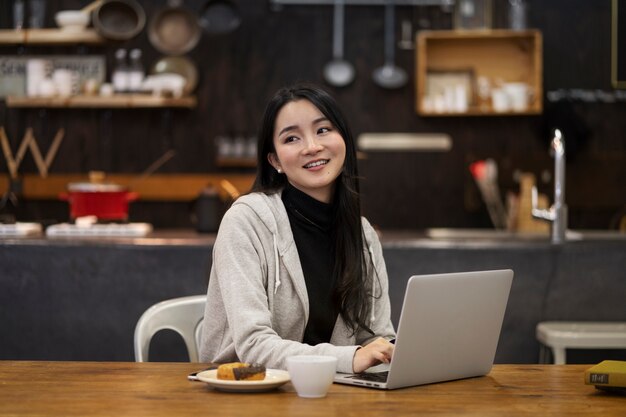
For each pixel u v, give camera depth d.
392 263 3.79
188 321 2.37
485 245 3.79
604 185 5.91
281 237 2.12
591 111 5.93
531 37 5.81
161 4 5.95
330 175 2.07
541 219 4.14
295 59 5.97
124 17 5.73
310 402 1.56
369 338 2.22
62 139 6.01
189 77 5.90
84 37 5.61
